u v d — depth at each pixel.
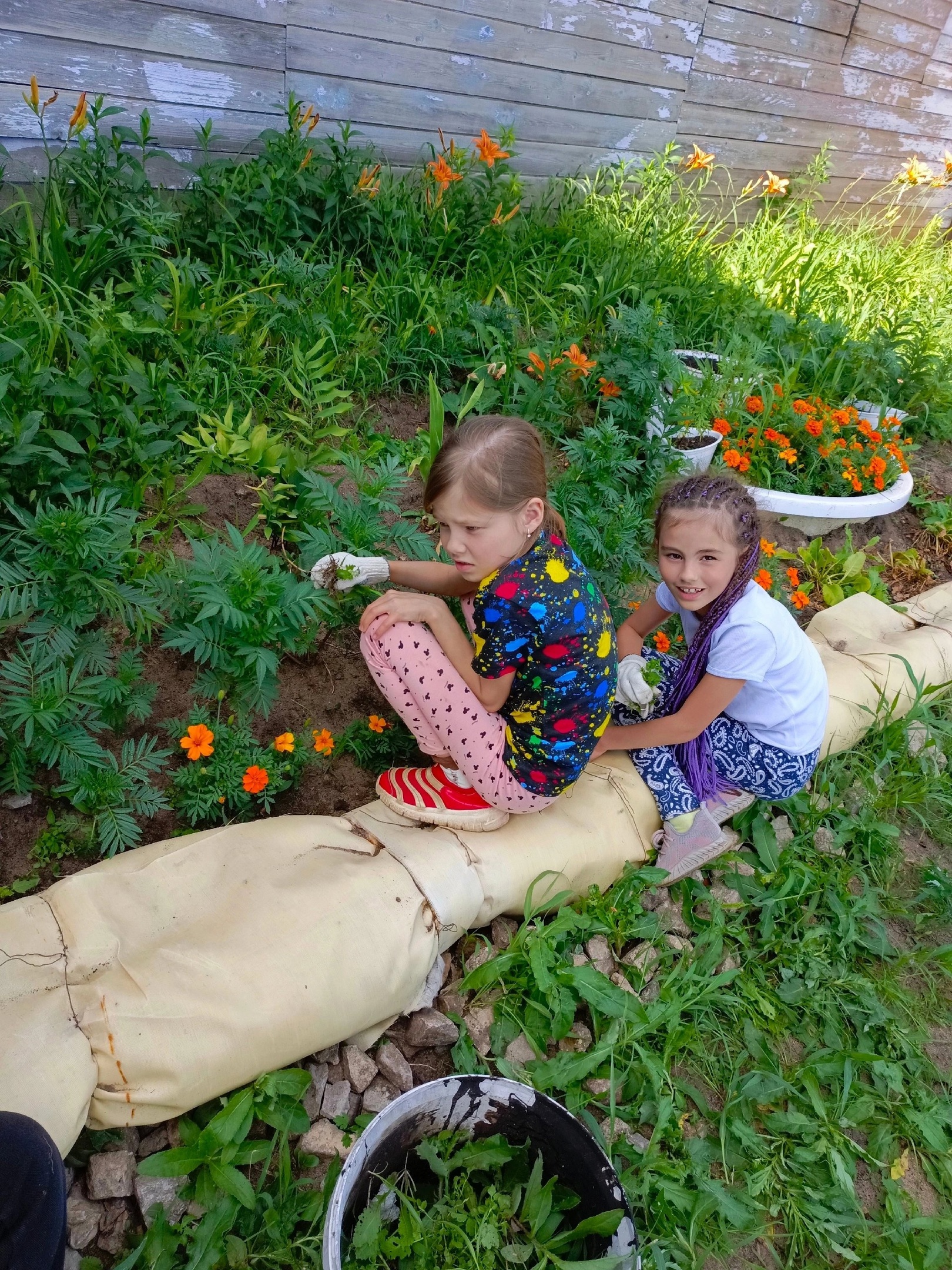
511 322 3.48
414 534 2.28
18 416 2.13
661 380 3.41
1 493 2.05
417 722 1.87
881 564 3.73
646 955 1.96
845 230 6.61
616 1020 1.76
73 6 3.01
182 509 2.35
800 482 3.65
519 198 4.11
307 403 2.72
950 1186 1.75
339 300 3.21
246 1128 1.43
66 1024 1.34
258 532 2.47
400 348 3.22
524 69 4.39
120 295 2.87
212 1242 1.34
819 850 2.35
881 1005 1.99
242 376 2.84
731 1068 1.84
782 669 1.98
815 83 5.93
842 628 3.08
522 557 1.63
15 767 1.79
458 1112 1.48
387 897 1.66
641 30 4.73
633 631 2.29
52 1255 1.03
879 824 2.40
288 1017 1.47
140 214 2.87
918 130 7.04
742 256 5.14
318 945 1.54
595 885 1.99
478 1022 1.76
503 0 4.09
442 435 3.18
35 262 2.61
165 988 1.42
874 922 2.22
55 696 1.77
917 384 4.59
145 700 1.95
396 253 3.59
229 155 3.63
